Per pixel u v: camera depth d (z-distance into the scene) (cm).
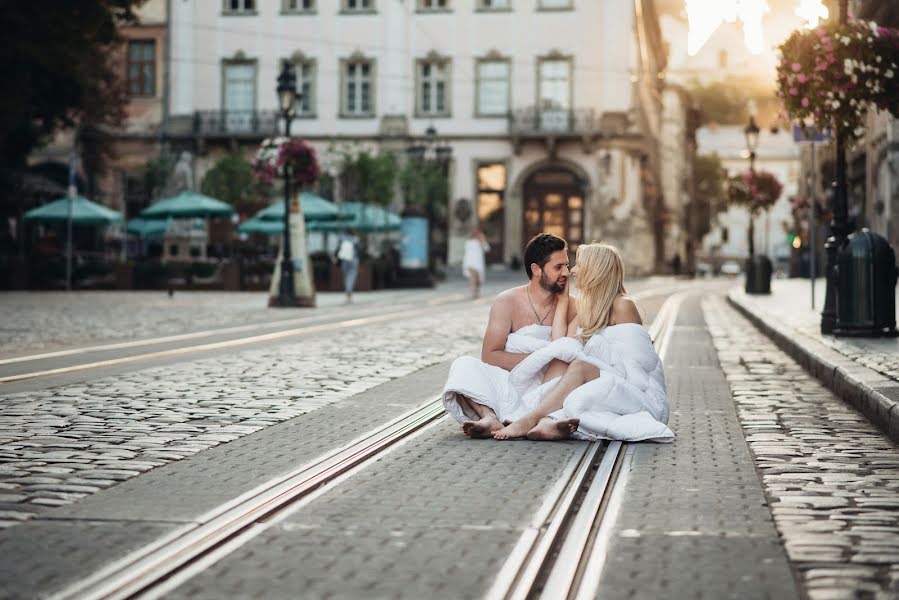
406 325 1748
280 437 658
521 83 5066
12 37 2498
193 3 5128
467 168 5112
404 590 350
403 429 687
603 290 678
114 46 2912
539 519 449
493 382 676
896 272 1222
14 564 378
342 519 449
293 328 1664
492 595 344
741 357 1222
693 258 7988
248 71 5156
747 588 355
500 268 5122
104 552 394
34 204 4200
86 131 4803
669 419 743
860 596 345
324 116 5138
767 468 568
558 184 5109
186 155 4403
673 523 445
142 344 1344
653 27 6191
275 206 3634
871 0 1700
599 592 351
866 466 573
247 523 438
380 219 3994
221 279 3606
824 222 3912
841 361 947
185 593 347
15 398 819
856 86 1087
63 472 540
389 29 5106
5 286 3531
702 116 8606
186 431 673
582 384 662
